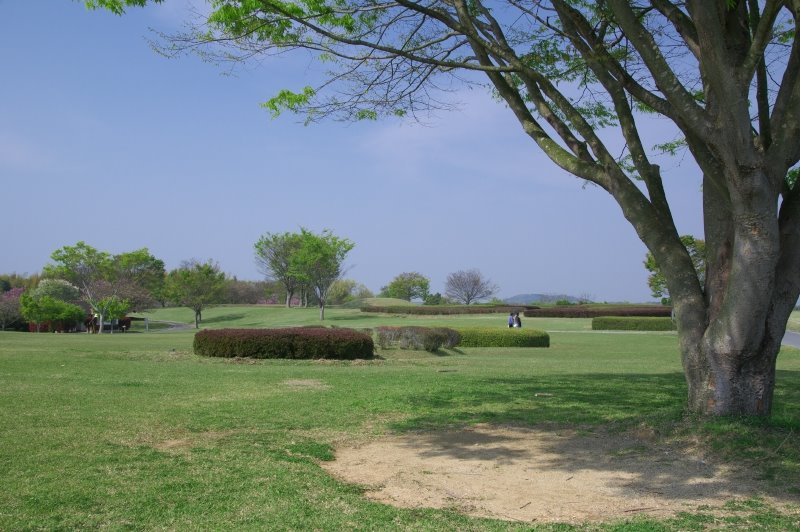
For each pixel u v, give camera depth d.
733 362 6.20
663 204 7.00
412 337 21.31
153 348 20.69
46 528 3.89
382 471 5.55
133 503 4.40
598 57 6.95
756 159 5.51
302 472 5.30
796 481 5.07
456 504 4.67
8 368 12.41
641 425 6.87
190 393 9.83
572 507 4.61
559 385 11.55
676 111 5.98
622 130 7.25
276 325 48.81
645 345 27.30
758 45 5.42
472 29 7.36
